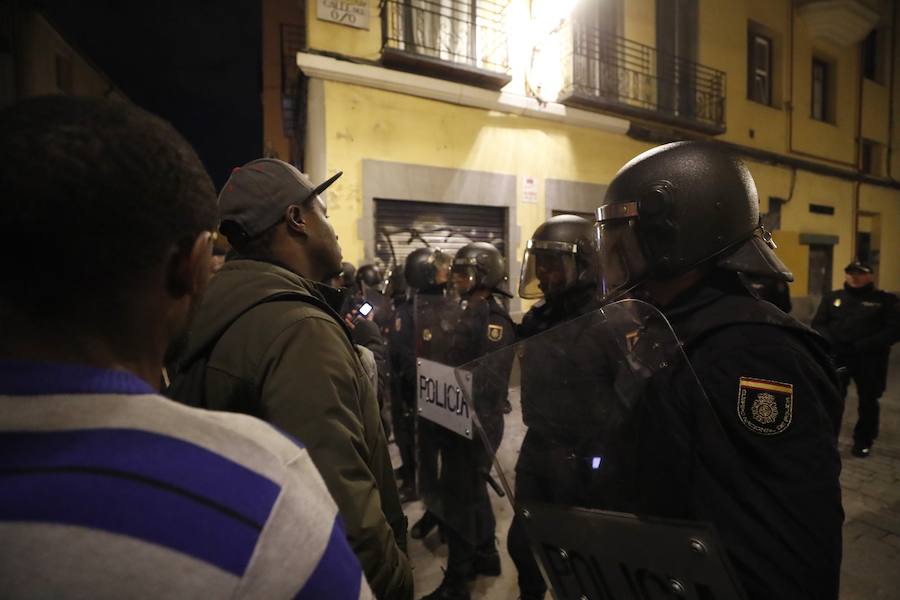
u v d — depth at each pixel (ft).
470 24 19.53
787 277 2.89
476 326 7.43
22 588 0.95
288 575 1.21
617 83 23.32
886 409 16.02
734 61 27.89
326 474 2.85
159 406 1.28
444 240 19.81
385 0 17.51
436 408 6.33
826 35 31.86
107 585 0.99
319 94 17.25
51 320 1.24
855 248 35.76
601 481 2.98
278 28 30.32
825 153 33.32
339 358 3.17
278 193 3.76
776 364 2.48
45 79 20.88
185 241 1.46
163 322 1.47
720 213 2.97
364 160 17.85
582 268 6.38
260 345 3.04
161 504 1.09
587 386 3.08
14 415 1.12
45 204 1.15
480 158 20.10
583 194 22.59
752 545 2.38
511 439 3.47
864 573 7.51
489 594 7.12
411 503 9.95
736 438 2.53
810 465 2.35
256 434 1.42
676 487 2.67
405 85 18.10
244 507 1.20
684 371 2.66
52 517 1.00
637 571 2.72
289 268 3.78
